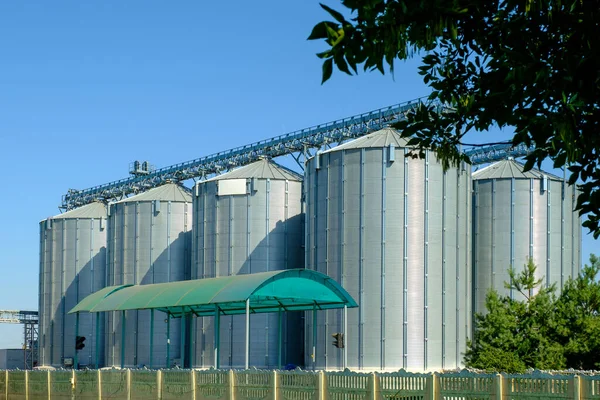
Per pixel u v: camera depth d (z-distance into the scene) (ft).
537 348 196.75
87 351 421.18
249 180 330.34
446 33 48.91
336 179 278.67
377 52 38.75
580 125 44.24
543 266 323.16
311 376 116.47
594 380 81.61
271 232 327.47
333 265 276.00
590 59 40.86
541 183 325.83
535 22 43.68
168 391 147.02
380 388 105.29
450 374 96.07
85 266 429.79
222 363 322.34
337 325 272.92
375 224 270.46
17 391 194.29
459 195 285.23
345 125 322.14
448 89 55.88
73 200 464.24
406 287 266.98
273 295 191.01
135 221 384.27
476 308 327.26
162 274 378.12
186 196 388.16
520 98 43.93
